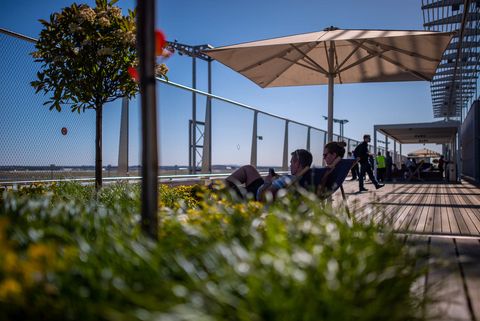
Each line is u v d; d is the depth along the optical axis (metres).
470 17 14.73
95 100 4.61
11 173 4.91
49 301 1.24
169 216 2.21
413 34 5.79
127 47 4.46
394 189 12.40
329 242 1.71
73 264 1.39
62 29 4.38
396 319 1.39
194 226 1.86
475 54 17.52
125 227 2.01
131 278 1.39
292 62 7.56
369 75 8.20
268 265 1.38
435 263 2.04
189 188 5.03
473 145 15.30
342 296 1.28
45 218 2.11
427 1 14.05
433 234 4.13
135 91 4.70
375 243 1.85
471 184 15.12
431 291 1.99
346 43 7.39
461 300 2.14
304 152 4.22
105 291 1.28
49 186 4.54
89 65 4.39
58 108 4.49
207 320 1.12
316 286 1.34
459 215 5.99
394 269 1.65
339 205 2.67
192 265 1.45
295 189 2.89
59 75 4.41
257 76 7.94
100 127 4.68
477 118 14.88
